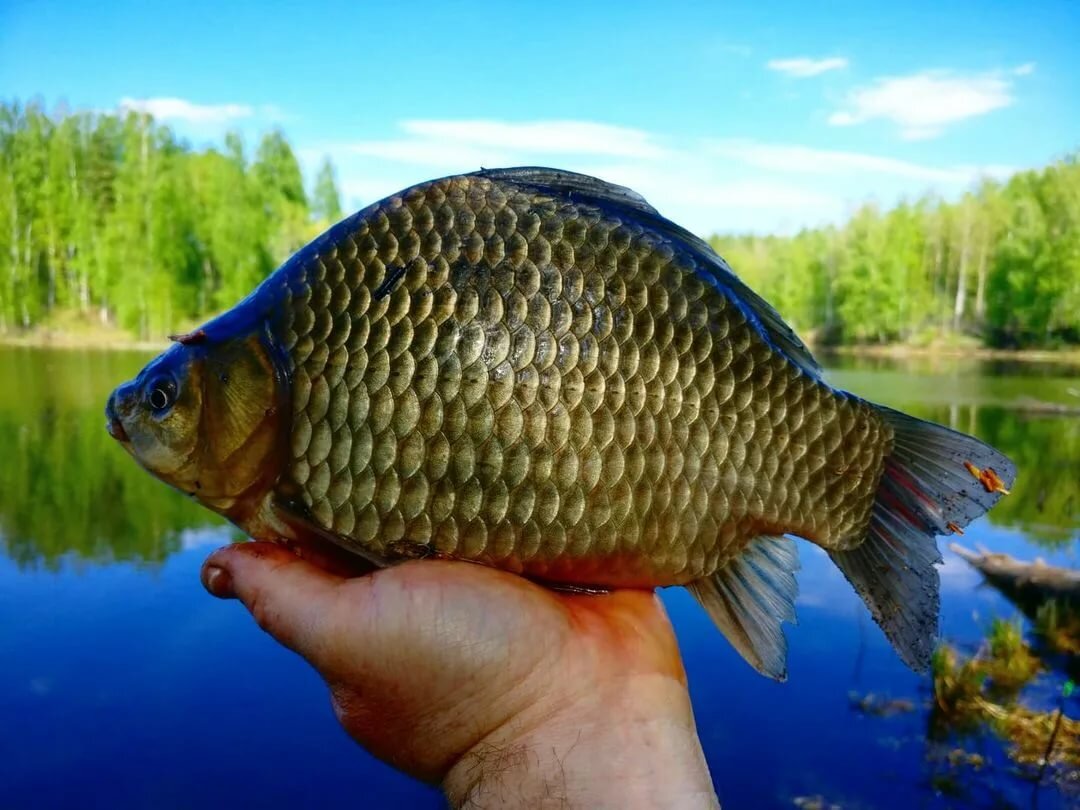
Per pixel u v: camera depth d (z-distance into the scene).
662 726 0.26
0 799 0.75
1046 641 1.06
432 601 0.26
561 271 0.26
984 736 0.85
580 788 0.25
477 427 0.26
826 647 1.06
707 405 0.27
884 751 0.83
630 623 0.29
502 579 0.27
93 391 2.59
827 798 0.76
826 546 0.29
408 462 0.26
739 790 0.76
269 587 0.27
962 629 1.09
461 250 0.26
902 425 0.30
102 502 1.65
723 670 1.01
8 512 1.58
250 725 0.89
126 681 0.98
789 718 0.89
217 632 1.12
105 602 1.21
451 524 0.26
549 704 0.26
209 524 1.55
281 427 0.27
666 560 0.27
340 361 0.26
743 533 0.28
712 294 0.28
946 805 0.73
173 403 0.27
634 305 0.27
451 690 0.26
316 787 0.80
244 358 0.27
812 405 0.29
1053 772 0.79
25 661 1.03
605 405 0.26
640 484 0.26
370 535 0.26
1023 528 1.46
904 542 0.30
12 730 0.87
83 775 0.81
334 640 0.26
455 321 0.26
